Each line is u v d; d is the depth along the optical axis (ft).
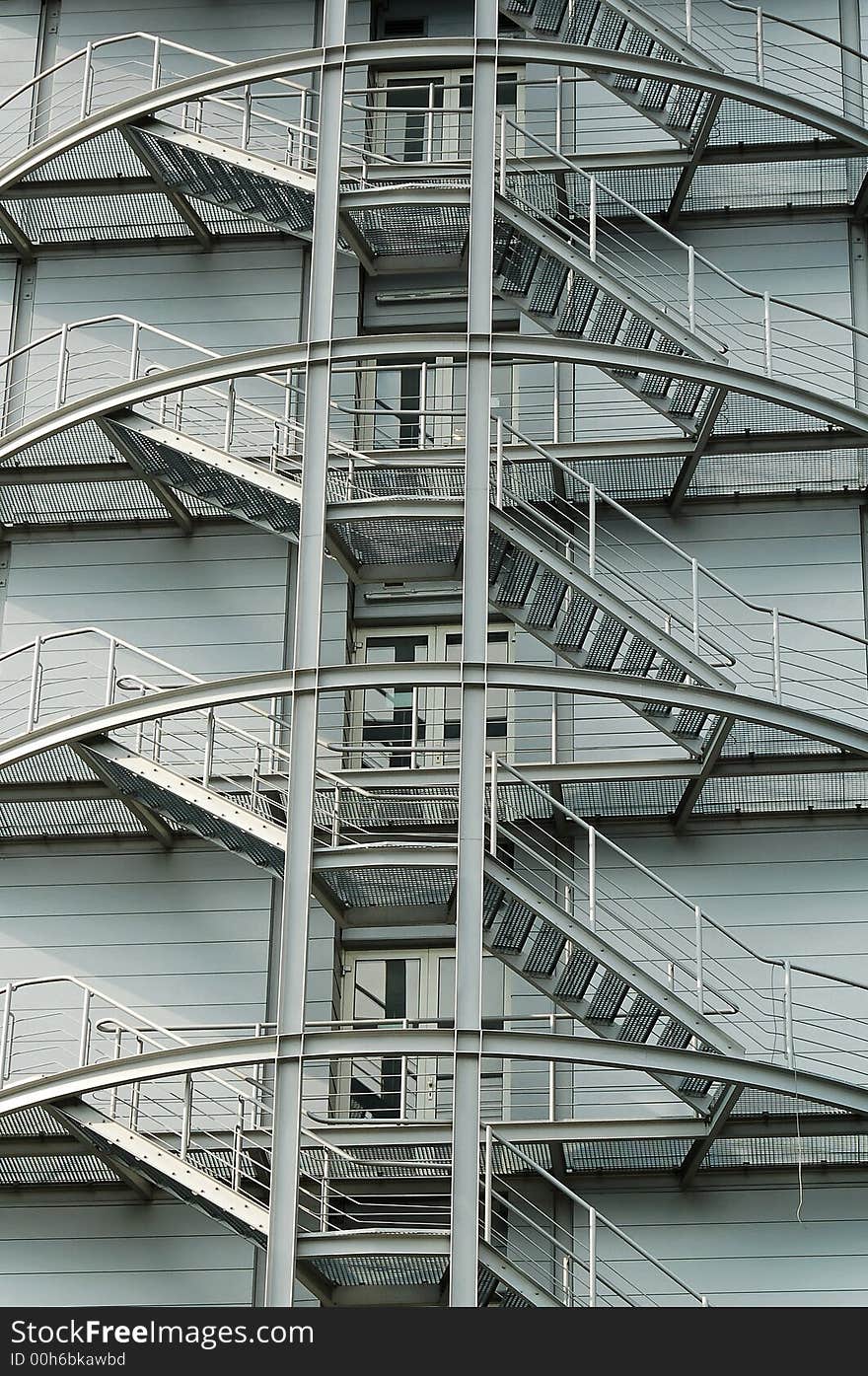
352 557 88.63
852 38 103.35
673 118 99.14
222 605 97.19
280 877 91.91
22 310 103.40
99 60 106.93
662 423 97.30
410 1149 83.66
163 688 95.76
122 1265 87.10
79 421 89.51
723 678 83.30
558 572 82.48
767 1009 88.12
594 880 84.02
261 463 92.38
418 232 96.84
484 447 81.61
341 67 88.48
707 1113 82.69
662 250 101.14
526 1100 87.30
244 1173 81.30
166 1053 77.46
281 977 75.31
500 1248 85.35
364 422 98.99
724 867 90.89
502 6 99.45
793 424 94.27
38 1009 91.25
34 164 96.78
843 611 94.43
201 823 88.33
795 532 96.12
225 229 103.14
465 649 79.05
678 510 96.68
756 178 101.55
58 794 92.38
